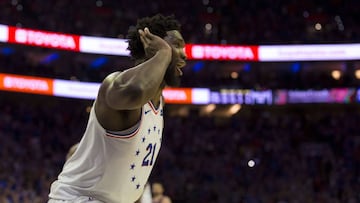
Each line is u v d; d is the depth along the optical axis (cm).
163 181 3578
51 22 4116
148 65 402
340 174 3741
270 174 3775
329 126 4325
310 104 4506
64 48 3822
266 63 4294
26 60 4094
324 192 3581
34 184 3059
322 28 4641
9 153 3316
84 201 442
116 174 435
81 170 442
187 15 4784
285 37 4525
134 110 413
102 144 425
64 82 3884
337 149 4062
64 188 448
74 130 3969
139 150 432
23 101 4147
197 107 4659
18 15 3997
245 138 4175
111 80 414
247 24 4659
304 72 4525
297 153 4038
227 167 3834
